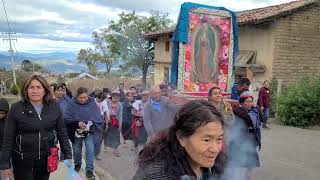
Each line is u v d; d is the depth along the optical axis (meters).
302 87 14.85
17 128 4.35
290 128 14.09
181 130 1.87
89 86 30.34
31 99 4.36
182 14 9.48
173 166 1.85
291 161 9.03
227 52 10.28
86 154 7.24
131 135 9.89
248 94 6.13
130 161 8.92
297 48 18.48
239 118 5.90
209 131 1.82
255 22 17.53
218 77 10.20
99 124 7.42
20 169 4.41
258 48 18.56
